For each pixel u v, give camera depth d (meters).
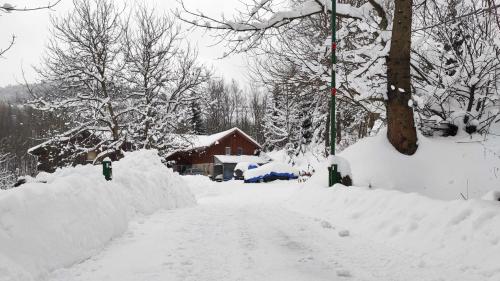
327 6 12.25
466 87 12.89
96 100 27.75
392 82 11.43
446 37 13.26
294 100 16.67
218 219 8.49
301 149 40.59
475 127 12.01
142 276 4.39
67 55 27.75
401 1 11.18
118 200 6.95
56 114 28.28
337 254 5.45
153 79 30.16
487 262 4.66
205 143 56.16
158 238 6.32
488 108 12.61
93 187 6.36
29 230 4.51
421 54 14.58
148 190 9.70
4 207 4.42
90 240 5.41
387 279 4.38
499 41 12.05
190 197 12.59
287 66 15.46
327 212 9.20
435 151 11.25
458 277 4.45
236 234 6.78
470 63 12.96
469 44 13.18
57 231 4.87
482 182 10.04
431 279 4.39
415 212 6.63
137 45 29.70
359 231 7.11
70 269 4.64
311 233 6.95
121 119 29.98
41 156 34.47
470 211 5.69
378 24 13.36
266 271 4.61
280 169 30.19
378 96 12.34
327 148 25.14
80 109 27.83
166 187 10.99
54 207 5.08
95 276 4.39
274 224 7.88
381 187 10.56
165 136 30.06
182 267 4.73
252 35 11.83
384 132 12.19
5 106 59.06
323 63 14.07
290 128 42.22
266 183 27.86
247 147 57.75
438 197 10.09
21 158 55.16
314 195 11.03
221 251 5.53
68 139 28.12
